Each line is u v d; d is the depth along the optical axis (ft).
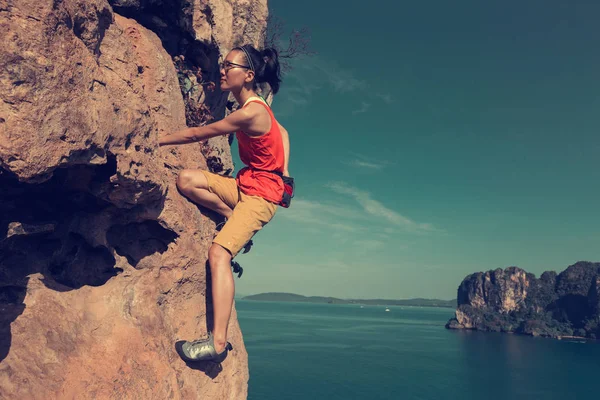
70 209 9.31
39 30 6.30
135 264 10.23
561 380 357.61
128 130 8.45
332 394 248.52
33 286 8.20
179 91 13.73
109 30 9.33
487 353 531.91
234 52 9.80
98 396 7.29
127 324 8.98
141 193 8.96
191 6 15.75
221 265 9.71
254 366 327.06
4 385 6.47
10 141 6.03
